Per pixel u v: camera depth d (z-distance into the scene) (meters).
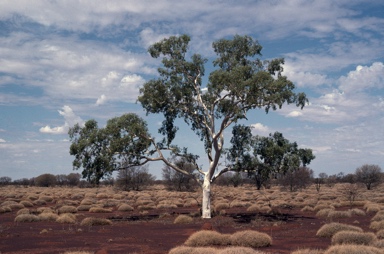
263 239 21.30
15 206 51.16
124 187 98.69
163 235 27.20
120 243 23.50
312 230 28.80
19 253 20.27
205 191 37.12
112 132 34.97
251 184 124.44
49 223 34.91
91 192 92.56
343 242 20.38
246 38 37.53
